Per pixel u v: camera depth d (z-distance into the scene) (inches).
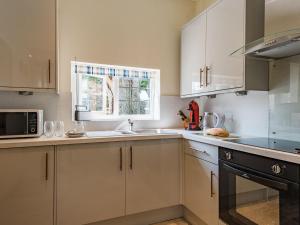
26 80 68.7
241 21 67.9
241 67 68.7
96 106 98.7
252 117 79.7
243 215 57.3
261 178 50.7
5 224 61.4
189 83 97.8
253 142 60.5
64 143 66.6
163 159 82.4
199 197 75.2
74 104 92.1
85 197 70.3
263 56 67.1
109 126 96.3
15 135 66.4
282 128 68.5
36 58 69.9
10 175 61.5
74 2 88.2
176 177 84.6
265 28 68.7
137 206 78.0
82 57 89.6
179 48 110.2
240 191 58.4
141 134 80.1
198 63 90.7
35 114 69.5
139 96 108.7
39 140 64.2
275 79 70.5
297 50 60.3
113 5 95.3
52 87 72.1
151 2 103.5
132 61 99.3
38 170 64.4
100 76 99.3
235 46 70.4
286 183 45.3
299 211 42.9
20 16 68.1
